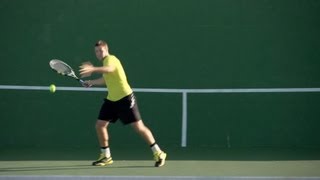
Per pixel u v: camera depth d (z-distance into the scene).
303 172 13.15
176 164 14.08
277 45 16.62
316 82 16.56
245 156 15.21
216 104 16.69
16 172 13.09
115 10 16.69
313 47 16.56
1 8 16.58
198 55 16.69
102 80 13.91
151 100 16.69
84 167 13.69
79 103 16.69
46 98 16.69
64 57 16.69
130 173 12.99
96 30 16.70
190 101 16.67
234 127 16.67
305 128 16.61
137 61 16.69
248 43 16.67
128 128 16.66
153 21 16.69
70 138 16.67
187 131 16.69
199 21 16.67
